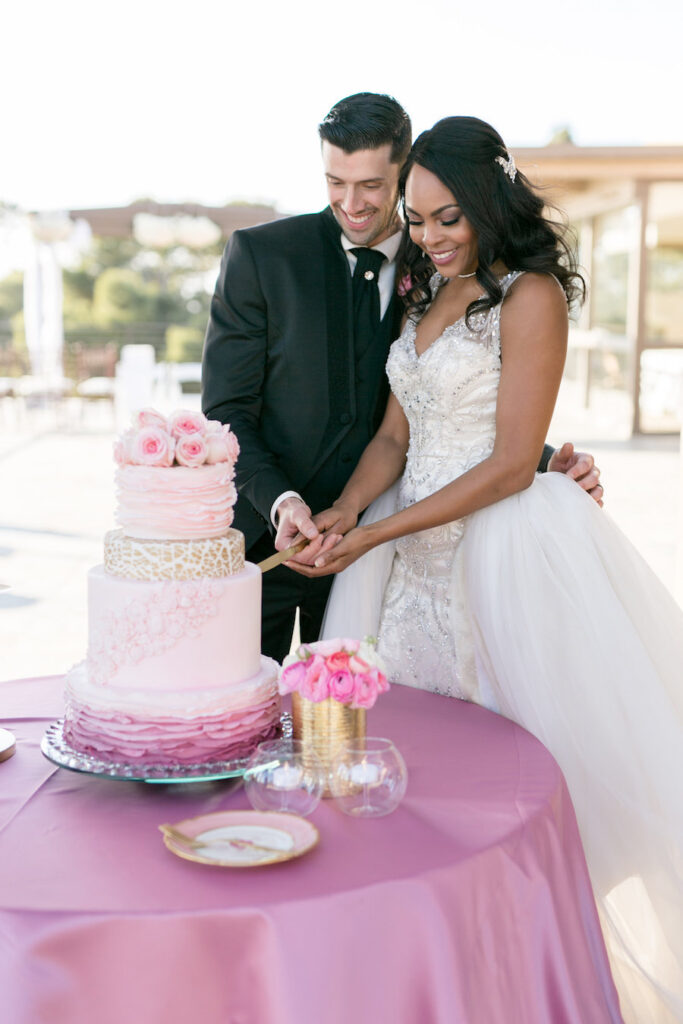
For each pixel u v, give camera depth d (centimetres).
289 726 195
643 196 1397
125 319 2914
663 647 233
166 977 136
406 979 143
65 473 1081
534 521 229
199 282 2953
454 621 245
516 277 229
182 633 175
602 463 1149
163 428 182
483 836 159
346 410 277
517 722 227
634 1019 213
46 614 606
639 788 217
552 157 1298
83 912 136
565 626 223
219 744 175
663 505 902
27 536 797
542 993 156
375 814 165
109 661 177
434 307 253
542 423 229
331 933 139
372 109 253
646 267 1413
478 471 229
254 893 141
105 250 2933
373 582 256
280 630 296
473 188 223
